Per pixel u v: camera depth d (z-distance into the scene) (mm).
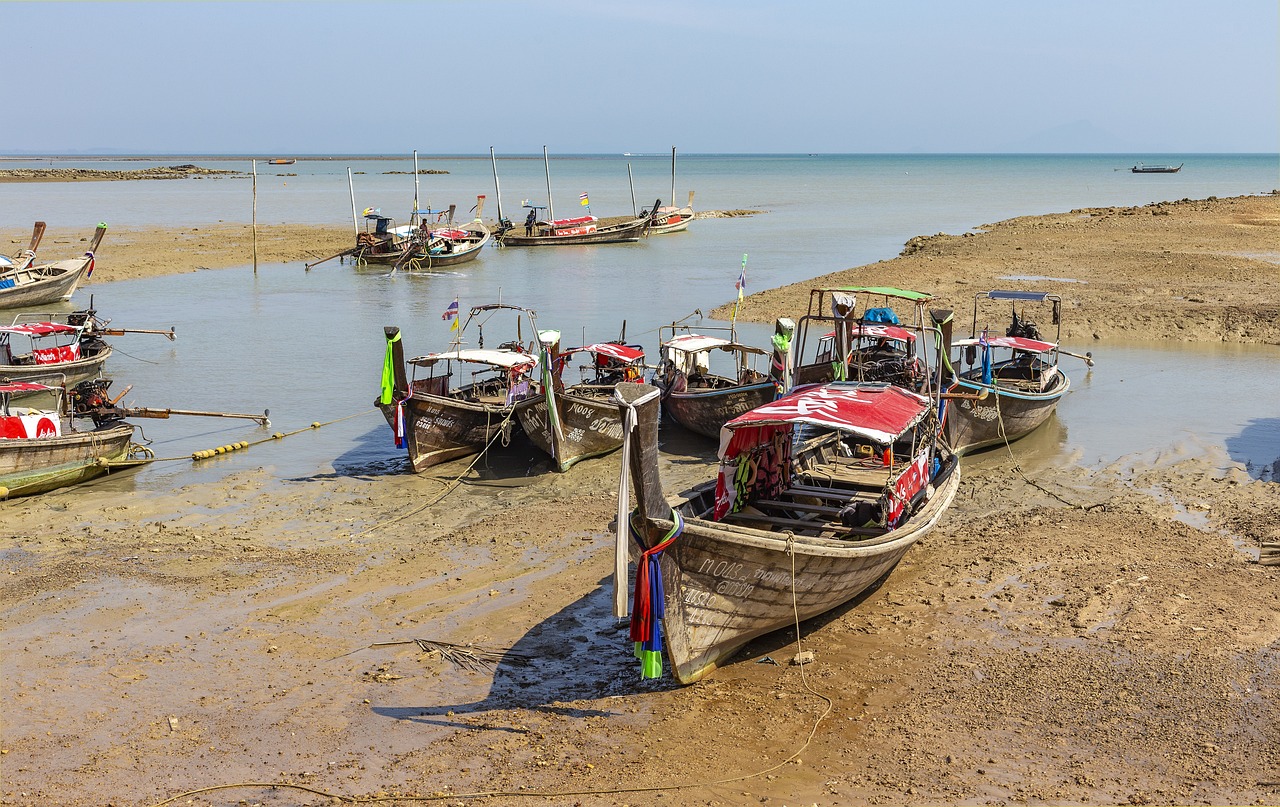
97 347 29109
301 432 23453
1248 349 31312
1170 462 20062
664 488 19359
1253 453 20531
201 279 50438
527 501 18797
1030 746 10250
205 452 21312
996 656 12164
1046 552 15430
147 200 111125
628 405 10336
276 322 38062
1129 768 9805
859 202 107438
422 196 125000
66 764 10219
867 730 10672
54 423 19469
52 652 12594
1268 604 13266
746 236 69812
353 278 51250
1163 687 11227
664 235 71750
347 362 30969
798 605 12562
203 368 30125
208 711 11234
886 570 14125
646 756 10289
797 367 21594
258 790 9773
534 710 11281
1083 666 11789
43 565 15430
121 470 20281
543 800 9531
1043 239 51875
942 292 39719
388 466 21047
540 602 14078
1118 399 25344
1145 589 13883
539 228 70938
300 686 11789
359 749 10500
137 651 12633
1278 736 10219
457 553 15945
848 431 12750
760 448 14227
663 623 11109
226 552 16000
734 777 9883
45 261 53500
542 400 20734
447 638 13016
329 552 16047
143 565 15430
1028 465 20297
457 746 10539
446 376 23453
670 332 34719
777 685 11758
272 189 140875
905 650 12461
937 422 16969
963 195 119750
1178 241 50062
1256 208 62156
